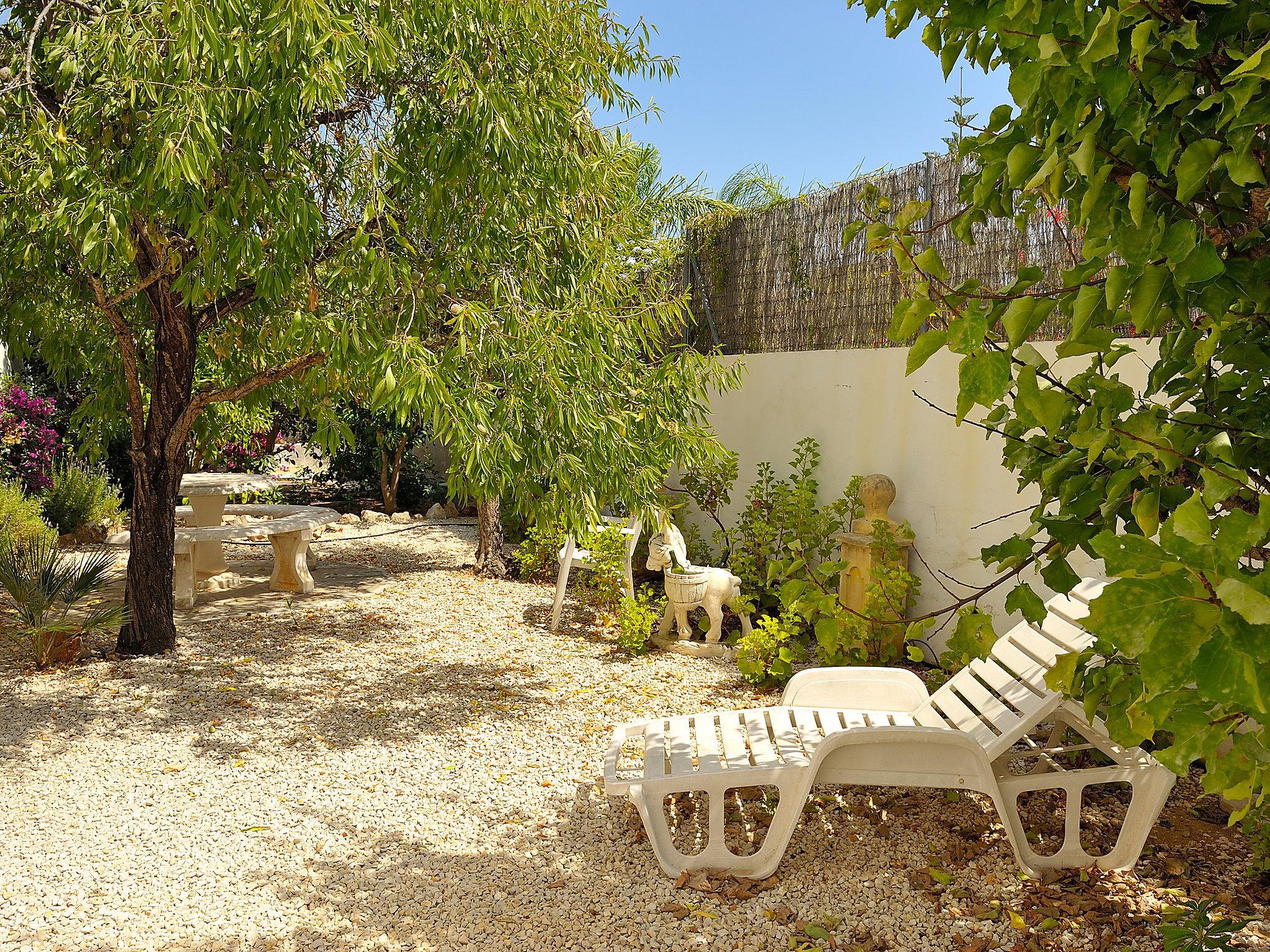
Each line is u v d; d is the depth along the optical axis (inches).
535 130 178.5
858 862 131.2
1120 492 59.5
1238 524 36.8
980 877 126.0
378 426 471.8
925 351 52.7
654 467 202.2
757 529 267.9
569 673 223.9
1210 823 140.9
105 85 153.7
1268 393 62.1
